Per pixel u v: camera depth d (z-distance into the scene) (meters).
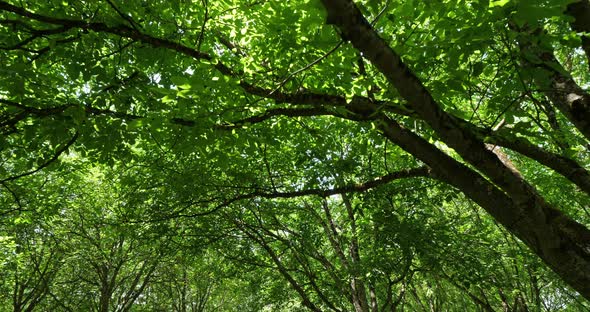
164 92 3.19
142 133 4.95
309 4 2.68
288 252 11.88
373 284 7.98
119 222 9.64
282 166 8.49
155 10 4.33
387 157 7.40
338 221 12.32
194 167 7.30
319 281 11.60
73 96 5.50
